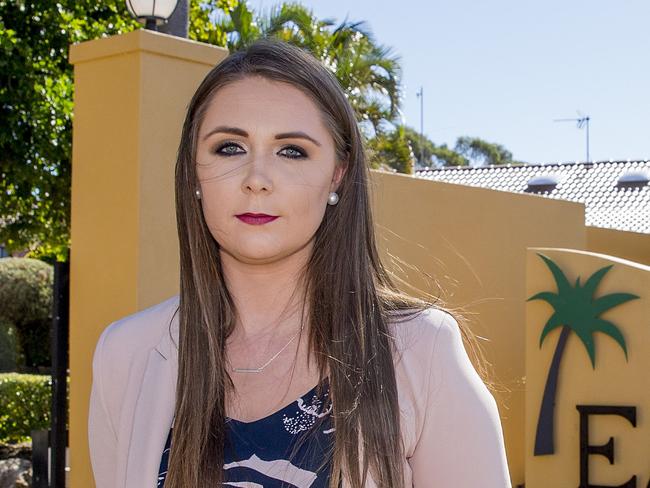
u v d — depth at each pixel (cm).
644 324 525
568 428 542
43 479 505
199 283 196
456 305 695
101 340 212
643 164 2266
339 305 185
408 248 651
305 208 183
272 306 193
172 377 198
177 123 474
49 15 773
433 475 178
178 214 200
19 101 766
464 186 708
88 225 482
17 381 946
